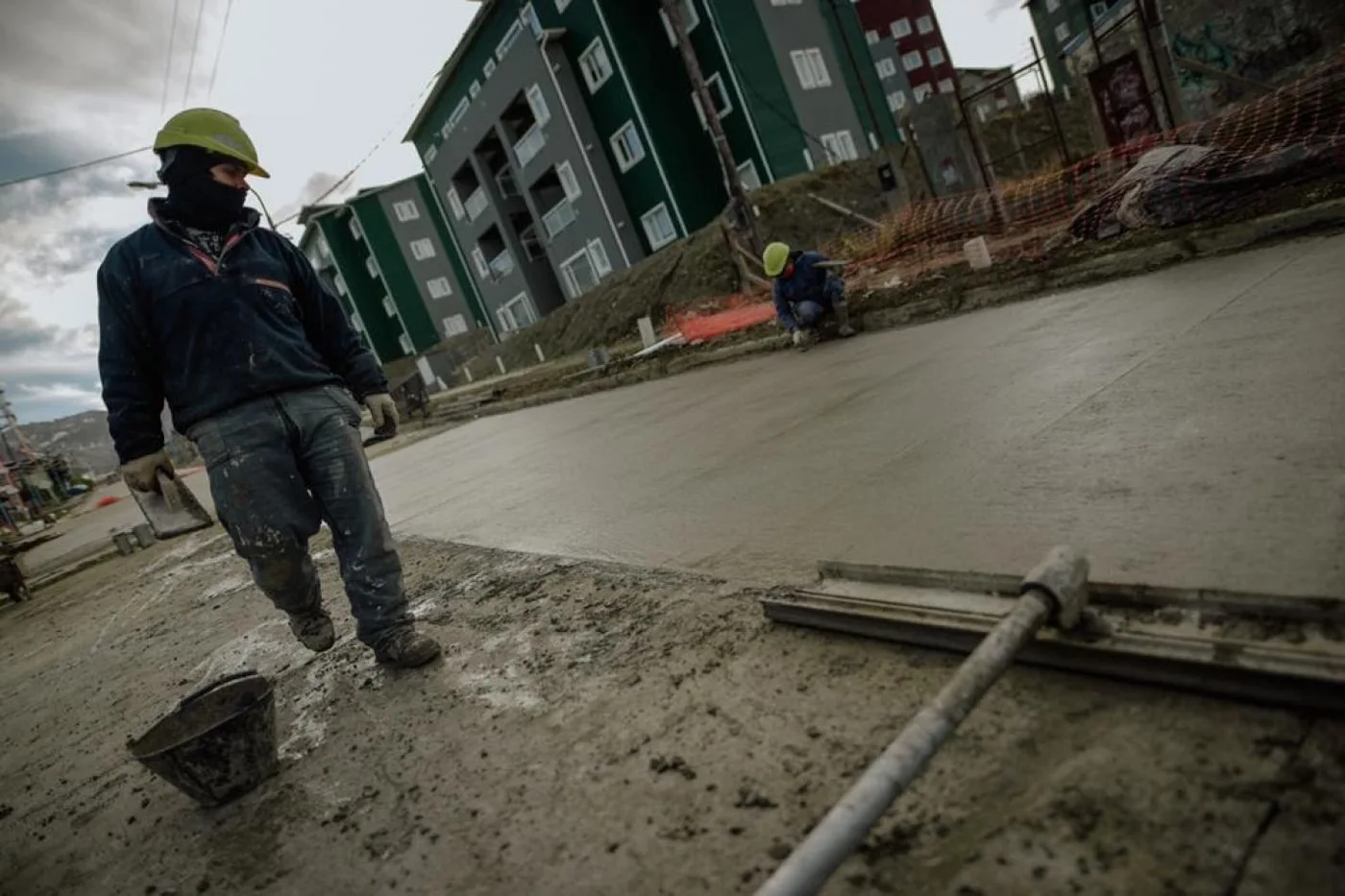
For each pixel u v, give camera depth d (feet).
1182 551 5.21
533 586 9.30
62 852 6.30
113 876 5.62
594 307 66.69
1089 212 19.71
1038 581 3.95
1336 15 24.66
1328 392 6.92
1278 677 3.56
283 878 4.87
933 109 37.09
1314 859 2.81
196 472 86.17
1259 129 20.74
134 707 9.82
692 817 4.16
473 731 6.05
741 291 46.50
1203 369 8.79
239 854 5.35
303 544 7.54
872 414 12.28
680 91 69.67
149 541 33.47
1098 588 4.65
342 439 7.67
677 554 8.73
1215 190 16.46
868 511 8.11
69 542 55.06
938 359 14.82
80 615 20.07
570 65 74.02
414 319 134.21
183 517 7.03
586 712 5.74
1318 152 15.07
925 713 3.12
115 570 28.14
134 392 6.93
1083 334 12.58
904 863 3.46
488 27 78.89
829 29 74.64
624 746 5.10
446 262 137.59
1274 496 5.51
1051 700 4.24
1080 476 7.11
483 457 25.07
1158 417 7.87
